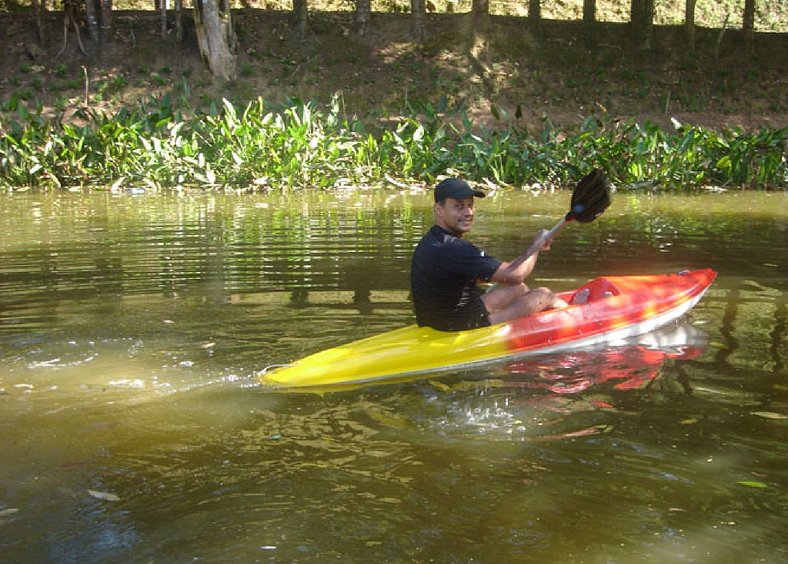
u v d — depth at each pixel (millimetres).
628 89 20156
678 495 3125
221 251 7926
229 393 4199
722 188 14594
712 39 21734
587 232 9281
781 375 4406
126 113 16047
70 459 3459
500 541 2824
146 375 4445
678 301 5457
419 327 4797
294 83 19609
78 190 14258
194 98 19000
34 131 15242
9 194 13656
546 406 4004
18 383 4320
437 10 23500
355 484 3221
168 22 20641
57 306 5871
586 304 5113
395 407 4012
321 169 15078
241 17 21297
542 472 3307
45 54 19625
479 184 15180
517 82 20156
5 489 3201
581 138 15000
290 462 3422
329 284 6441
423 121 18578
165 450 3543
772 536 2854
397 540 2830
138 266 7230
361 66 20281
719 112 19703
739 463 3387
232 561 2717
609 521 2951
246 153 14789
